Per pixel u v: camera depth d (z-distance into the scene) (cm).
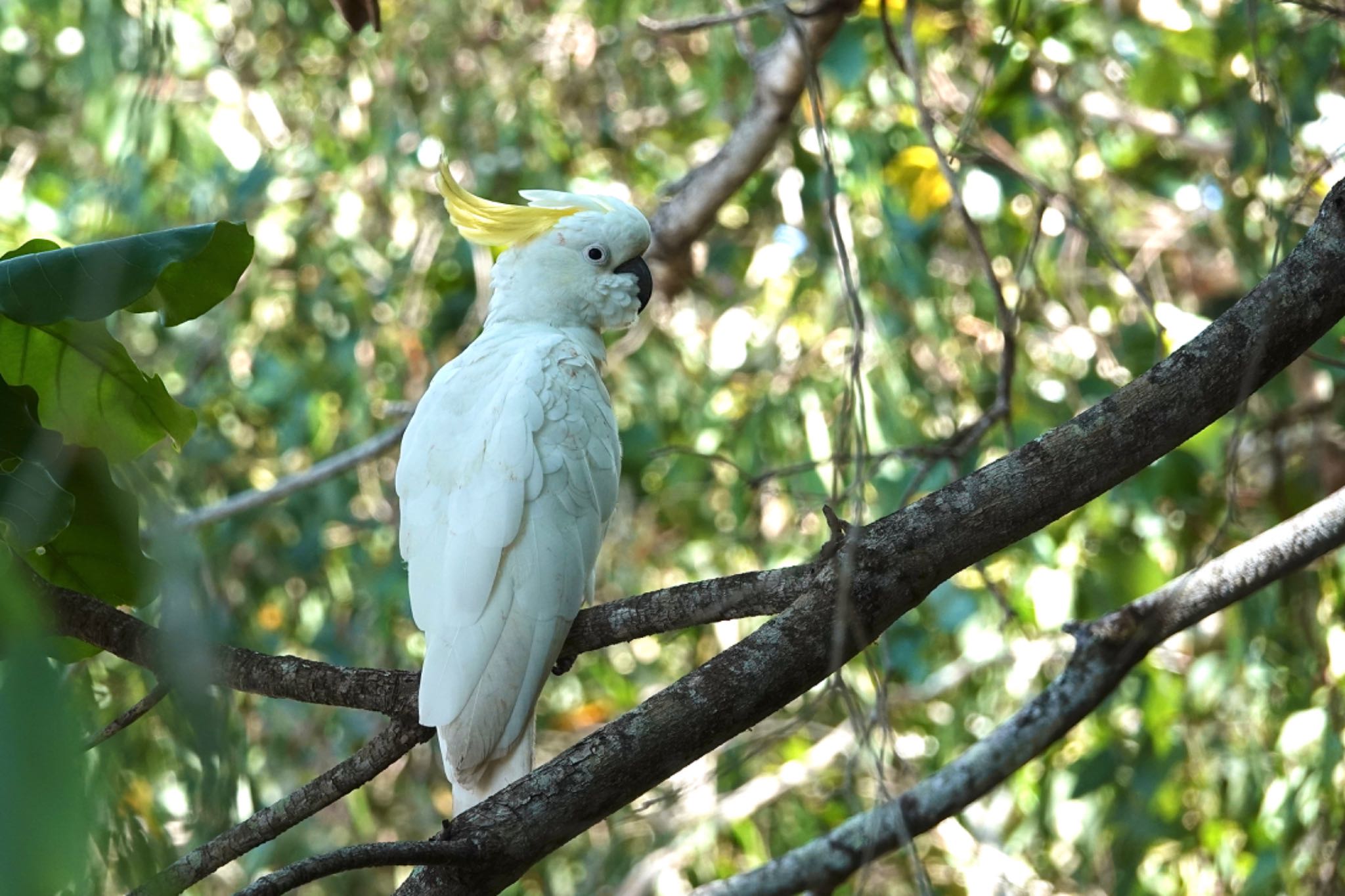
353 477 1158
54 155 1354
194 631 171
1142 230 1238
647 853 1252
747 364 1212
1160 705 983
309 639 1201
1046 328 1101
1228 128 1068
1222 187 1060
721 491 1269
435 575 573
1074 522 1013
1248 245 1010
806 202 985
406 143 1207
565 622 564
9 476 355
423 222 1216
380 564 1202
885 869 1158
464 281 1177
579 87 1291
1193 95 1066
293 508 1153
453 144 1211
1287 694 955
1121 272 716
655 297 972
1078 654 673
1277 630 968
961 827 1060
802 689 425
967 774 680
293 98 1324
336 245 1214
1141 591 1005
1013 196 1040
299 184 1248
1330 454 1005
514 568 561
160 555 175
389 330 1205
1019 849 1127
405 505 607
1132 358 1073
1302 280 421
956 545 425
